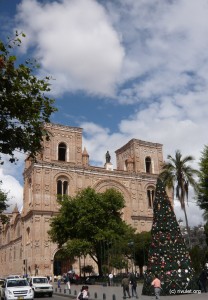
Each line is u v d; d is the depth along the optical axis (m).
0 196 38.75
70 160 68.81
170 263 27.14
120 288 39.00
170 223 28.48
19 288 26.55
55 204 63.94
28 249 62.69
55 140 68.44
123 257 48.91
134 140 77.56
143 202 73.06
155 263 27.59
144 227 71.12
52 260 60.47
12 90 12.84
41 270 59.00
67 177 66.88
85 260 63.38
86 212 50.44
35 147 13.73
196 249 36.94
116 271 58.56
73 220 51.62
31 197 65.69
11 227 79.50
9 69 12.44
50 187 64.44
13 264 73.25
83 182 67.88
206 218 50.91
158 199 29.52
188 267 27.22
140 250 53.75
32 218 61.72
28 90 13.26
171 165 47.91
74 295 33.00
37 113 13.52
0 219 40.19
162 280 26.52
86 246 47.47
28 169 68.00
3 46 12.45
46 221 62.16
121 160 81.19
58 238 52.53
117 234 50.66
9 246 78.81
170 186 47.88
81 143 71.06
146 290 27.81
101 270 51.50
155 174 76.31
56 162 66.38
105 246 50.47
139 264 56.97
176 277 26.58
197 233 75.19
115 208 53.59
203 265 35.56
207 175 43.88
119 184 71.62
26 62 13.30
